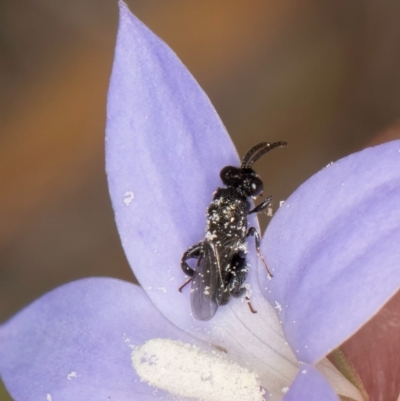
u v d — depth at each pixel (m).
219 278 0.05
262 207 0.05
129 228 0.05
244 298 0.05
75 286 0.05
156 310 0.05
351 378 0.05
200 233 0.05
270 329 0.05
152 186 0.05
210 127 0.05
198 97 0.05
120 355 0.05
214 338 0.05
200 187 0.05
